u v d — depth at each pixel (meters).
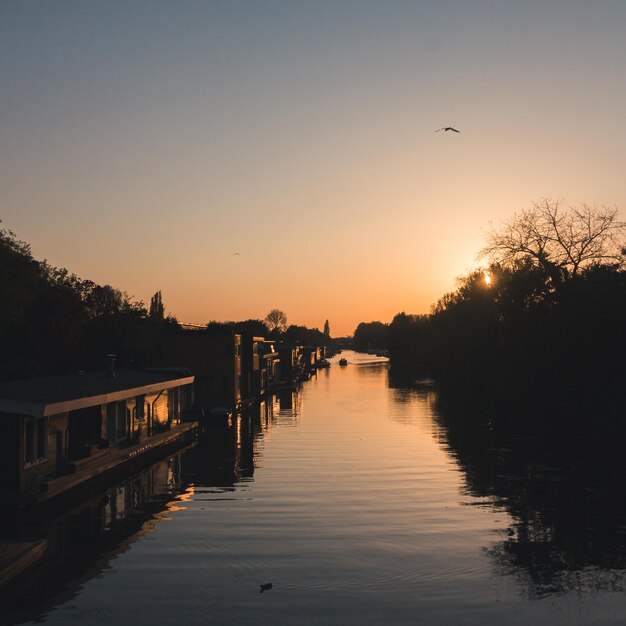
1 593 15.74
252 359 70.44
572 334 45.53
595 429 42.78
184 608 14.83
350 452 36.31
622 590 15.92
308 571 17.09
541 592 15.78
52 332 46.19
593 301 44.47
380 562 17.77
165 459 35.72
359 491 26.28
